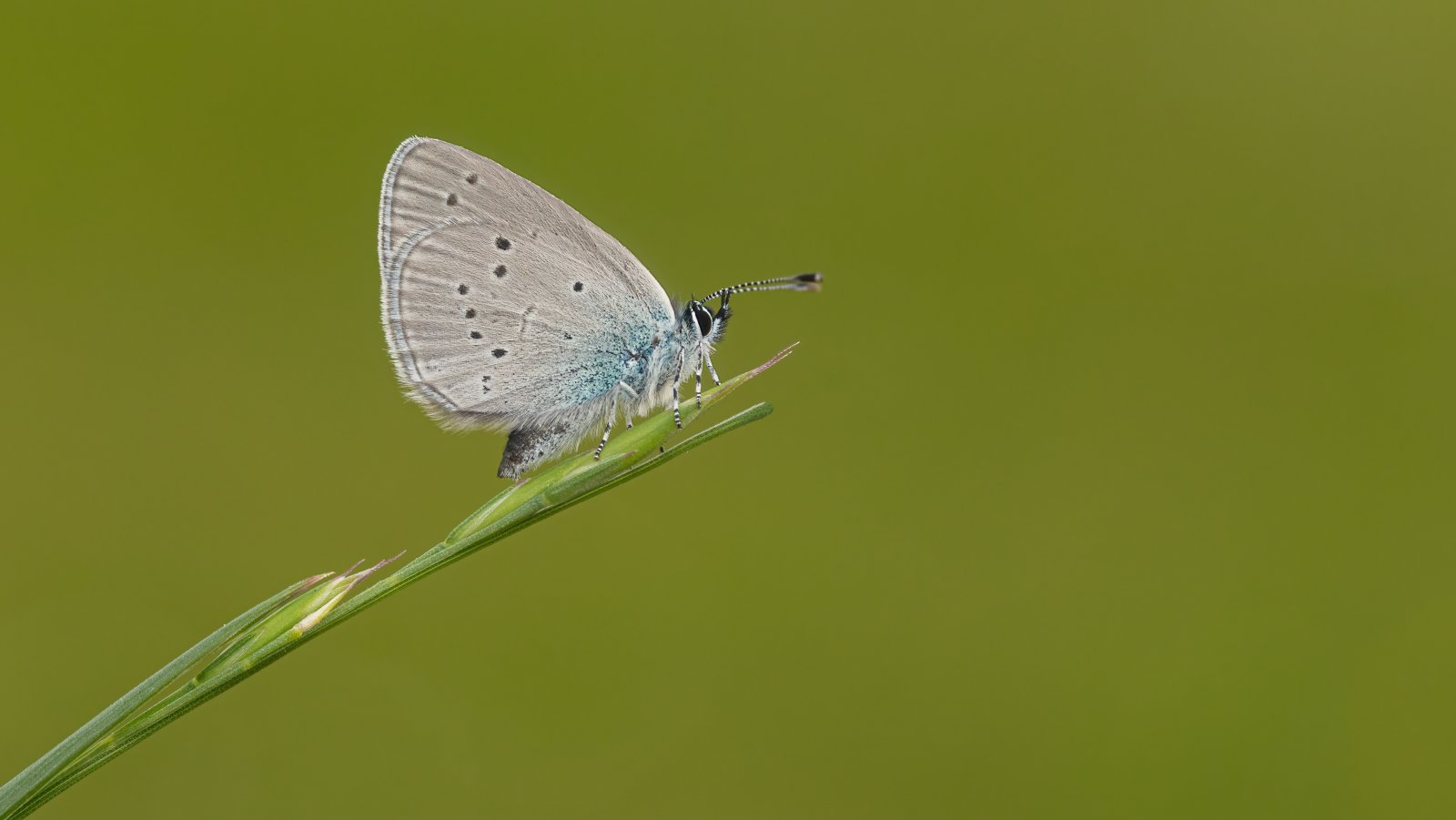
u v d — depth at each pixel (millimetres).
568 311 263
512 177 261
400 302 260
